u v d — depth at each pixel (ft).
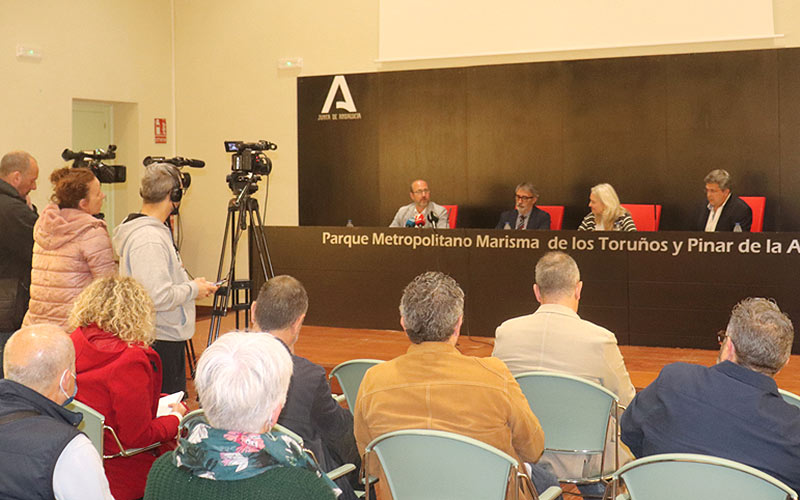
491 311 19.58
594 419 8.86
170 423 8.82
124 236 11.79
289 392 7.94
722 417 6.76
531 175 25.27
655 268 18.31
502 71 25.20
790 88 22.35
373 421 7.52
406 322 7.65
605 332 9.44
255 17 28.04
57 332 6.70
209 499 4.61
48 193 24.31
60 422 6.23
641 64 23.76
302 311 8.68
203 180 29.07
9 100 23.06
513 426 7.44
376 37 26.61
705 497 6.36
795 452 6.55
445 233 19.85
